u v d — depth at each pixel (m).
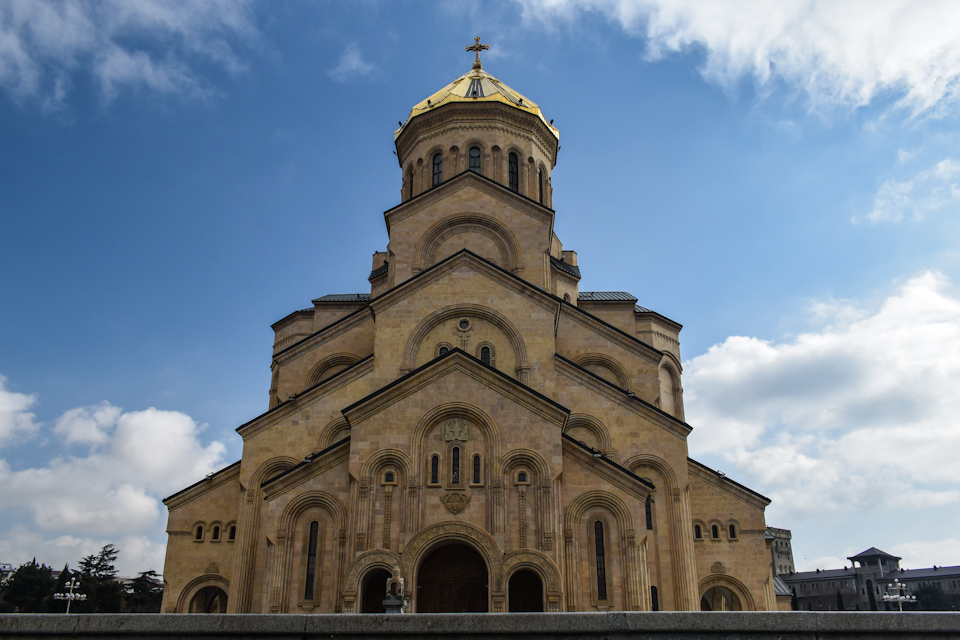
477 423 29.72
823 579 130.25
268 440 34.12
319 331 40.59
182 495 36.25
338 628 12.72
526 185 44.69
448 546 29.53
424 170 44.97
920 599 121.44
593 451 29.81
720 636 12.83
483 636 12.81
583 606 27.94
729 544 36.09
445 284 34.94
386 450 29.20
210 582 35.03
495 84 48.53
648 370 39.22
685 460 33.94
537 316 34.34
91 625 12.74
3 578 100.88
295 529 29.28
